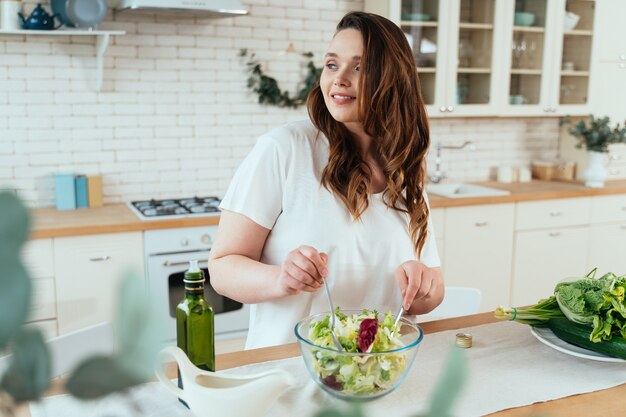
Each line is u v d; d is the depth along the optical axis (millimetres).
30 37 3289
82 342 1429
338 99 1586
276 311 1655
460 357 263
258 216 1628
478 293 2025
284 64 3906
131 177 3625
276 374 983
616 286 1366
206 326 1231
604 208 4309
